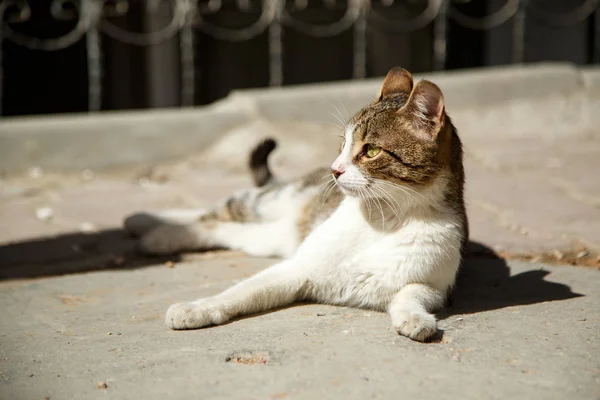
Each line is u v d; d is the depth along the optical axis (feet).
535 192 20.10
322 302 12.25
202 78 35.99
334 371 9.13
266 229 15.65
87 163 24.95
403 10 37.50
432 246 11.59
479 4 37.37
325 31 36.37
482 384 8.71
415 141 11.50
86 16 28.89
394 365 9.27
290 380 8.91
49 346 10.62
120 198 21.30
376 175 11.62
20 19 30.71
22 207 20.42
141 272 14.66
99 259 15.70
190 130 26.30
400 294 11.37
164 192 21.90
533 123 28.27
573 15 37.04
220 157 25.81
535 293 12.66
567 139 26.48
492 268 14.35
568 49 37.99
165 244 15.85
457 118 28.86
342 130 13.14
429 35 38.01
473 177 22.02
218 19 35.94
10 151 24.26
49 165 24.62
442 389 8.60
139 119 25.93
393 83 12.92
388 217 11.73
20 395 8.95
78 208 20.22
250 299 11.44
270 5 31.12
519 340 10.13
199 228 16.07
